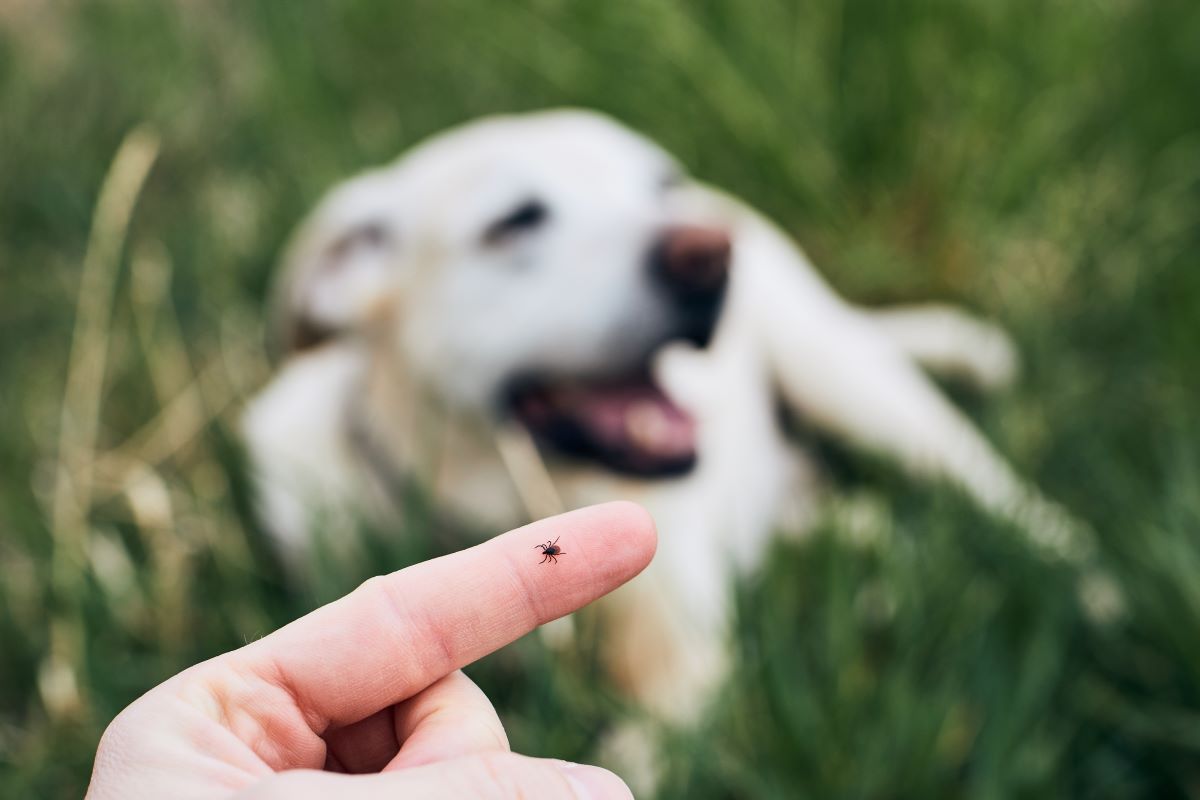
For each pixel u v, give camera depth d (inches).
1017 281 29.3
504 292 21.1
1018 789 18.0
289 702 11.6
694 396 23.6
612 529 11.7
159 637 21.7
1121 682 20.0
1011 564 21.1
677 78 32.4
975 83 30.7
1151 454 23.7
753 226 27.1
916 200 30.9
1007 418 25.6
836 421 26.3
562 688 19.5
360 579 21.1
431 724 11.6
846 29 31.2
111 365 27.3
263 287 30.6
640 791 18.6
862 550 22.4
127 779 10.8
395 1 38.8
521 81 35.6
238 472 23.8
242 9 40.4
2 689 21.8
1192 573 19.8
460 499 22.5
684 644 21.3
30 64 37.8
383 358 22.6
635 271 20.5
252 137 35.8
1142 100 31.7
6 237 32.8
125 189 30.2
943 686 19.0
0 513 24.0
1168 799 18.9
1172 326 26.2
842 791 18.2
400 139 35.1
